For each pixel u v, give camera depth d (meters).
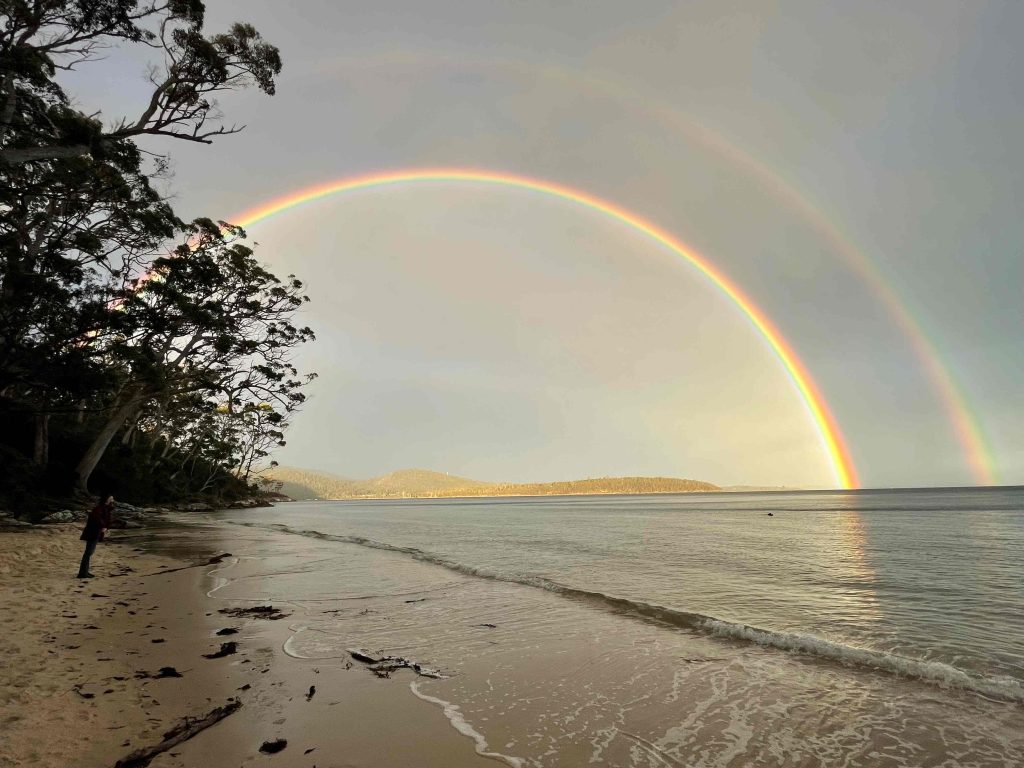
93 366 26.89
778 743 5.27
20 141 22.92
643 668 7.52
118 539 25.48
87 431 46.97
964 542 27.05
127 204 29.84
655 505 109.25
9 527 24.16
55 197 27.62
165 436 71.06
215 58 21.08
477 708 6.03
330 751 4.88
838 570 17.95
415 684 6.74
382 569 17.17
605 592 13.97
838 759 4.97
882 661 7.82
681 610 11.53
